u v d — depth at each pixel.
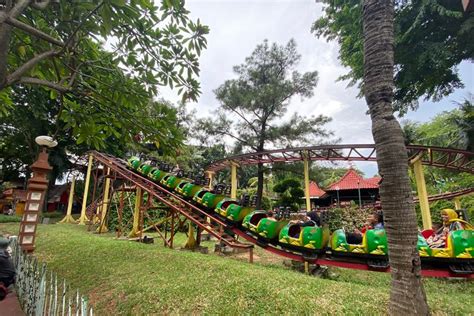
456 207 13.65
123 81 5.02
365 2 3.88
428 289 5.47
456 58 11.46
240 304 3.92
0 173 27.75
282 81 18.69
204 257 6.45
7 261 4.78
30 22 4.68
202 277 4.92
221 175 34.50
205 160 25.91
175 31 4.78
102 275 5.59
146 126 5.41
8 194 30.48
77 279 5.62
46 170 7.55
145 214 11.96
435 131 18.84
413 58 11.57
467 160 12.06
